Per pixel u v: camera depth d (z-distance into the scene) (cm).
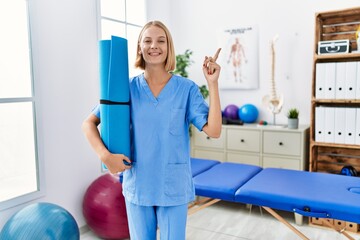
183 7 398
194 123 141
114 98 132
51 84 243
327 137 279
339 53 268
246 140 331
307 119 339
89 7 273
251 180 221
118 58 132
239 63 369
